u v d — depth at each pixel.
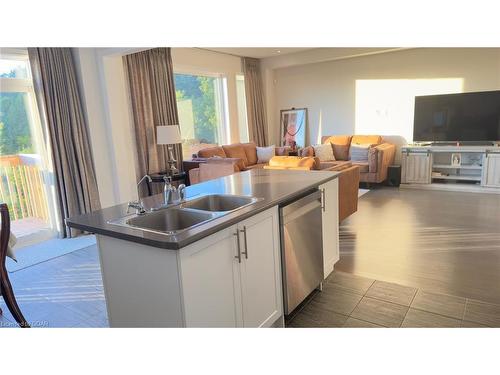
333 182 3.04
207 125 7.20
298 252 2.50
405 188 6.61
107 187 4.88
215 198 2.49
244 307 2.05
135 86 5.41
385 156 6.61
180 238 1.63
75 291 3.12
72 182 4.57
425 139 6.63
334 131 7.95
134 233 1.74
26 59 4.26
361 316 2.52
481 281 2.93
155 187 5.67
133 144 5.49
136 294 1.86
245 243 2.00
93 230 1.88
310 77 8.05
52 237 4.60
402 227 4.34
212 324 1.83
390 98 7.20
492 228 4.15
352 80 7.56
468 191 6.09
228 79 7.44
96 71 4.66
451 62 6.51
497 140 6.03
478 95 6.07
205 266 1.77
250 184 2.76
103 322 2.61
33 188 4.64
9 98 4.28
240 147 7.07
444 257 3.42
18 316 2.51
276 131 8.70
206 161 5.78
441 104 6.39
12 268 3.65
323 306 2.67
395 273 3.15
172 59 6.18
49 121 4.31
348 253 3.63
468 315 2.46
